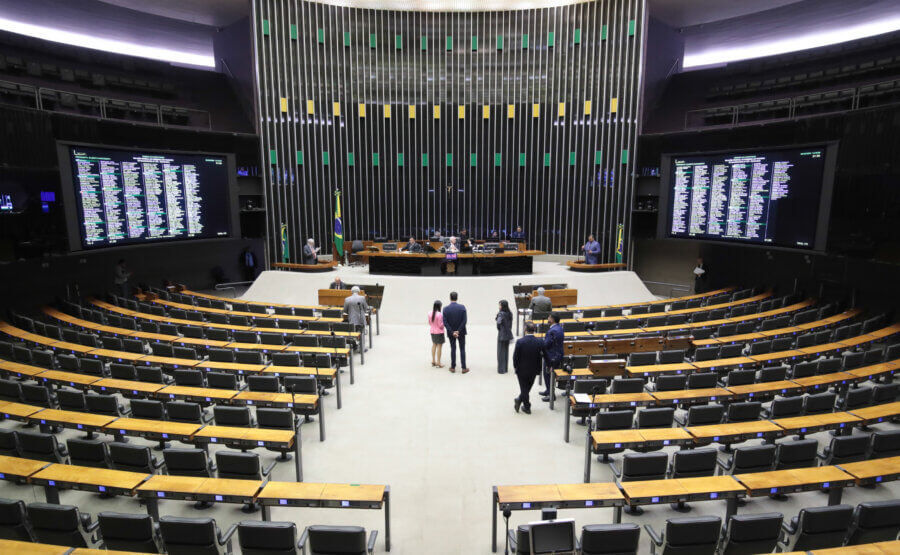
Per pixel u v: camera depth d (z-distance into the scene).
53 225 13.46
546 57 20.41
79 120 14.08
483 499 6.14
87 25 18.78
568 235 20.92
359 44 20.47
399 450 7.29
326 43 20.08
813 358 9.78
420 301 15.53
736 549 4.54
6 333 10.60
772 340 9.77
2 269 13.23
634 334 10.71
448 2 19.62
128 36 20.00
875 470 5.29
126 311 13.35
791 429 6.29
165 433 6.21
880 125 12.29
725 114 17.73
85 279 16.00
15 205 12.76
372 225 21.48
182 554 4.51
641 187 19.41
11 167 12.31
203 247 19.78
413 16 20.62
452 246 15.94
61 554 4.07
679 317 12.42
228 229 17.09
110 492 5.08
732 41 21.09
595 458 7.07
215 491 5.01
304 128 19.98
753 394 7.54
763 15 18.72
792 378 8.52
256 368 8.53
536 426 8.06
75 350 9.45
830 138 13.59
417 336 13.52
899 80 13.89
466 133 21.22
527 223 21.41
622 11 19.03
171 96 18.58
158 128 16.31
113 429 6.36
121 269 15.75
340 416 8.42
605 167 19.91
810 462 5.95
